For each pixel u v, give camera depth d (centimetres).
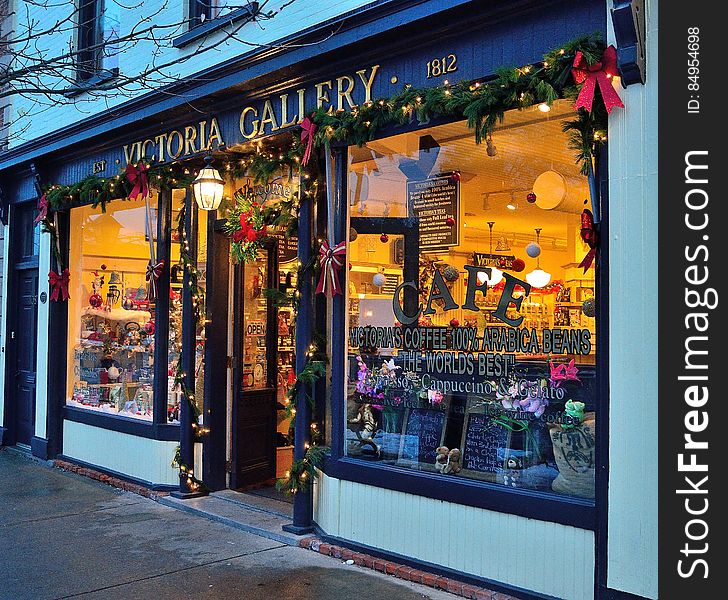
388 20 508
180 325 771
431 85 508
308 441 595
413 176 548
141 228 810
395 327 555
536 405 473
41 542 588
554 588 441
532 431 474
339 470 567
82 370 903
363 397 568
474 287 514
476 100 467
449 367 524
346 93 562
